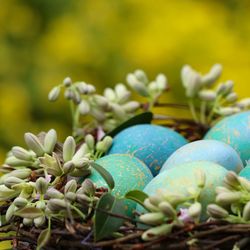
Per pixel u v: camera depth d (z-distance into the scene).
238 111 0.80
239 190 0.61
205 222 0.60
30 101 1.16
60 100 1.16
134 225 0.62
